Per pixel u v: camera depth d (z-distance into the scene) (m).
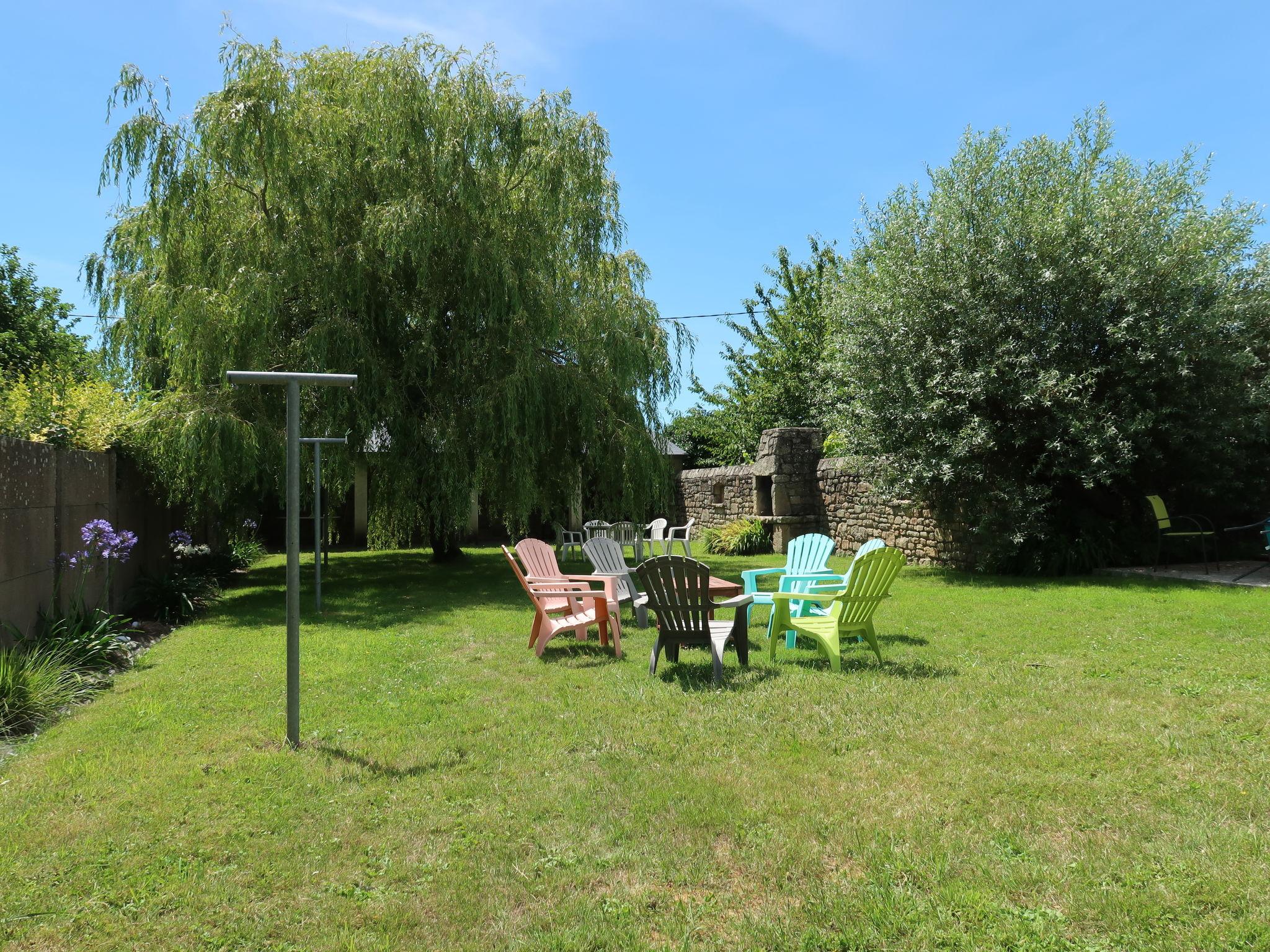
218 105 8.34
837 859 2.40
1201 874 2.21
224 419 7.95
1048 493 9.45
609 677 4.78
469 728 3.77
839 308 10.64
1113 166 9.70
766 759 3.26
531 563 6.34
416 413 9.74
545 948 1.97
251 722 3.94
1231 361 8.80
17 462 5.06
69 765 3.32
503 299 9.28
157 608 7.27
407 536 11.81
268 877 2.36
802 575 6.18
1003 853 2.40
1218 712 3.72
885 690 4.24
